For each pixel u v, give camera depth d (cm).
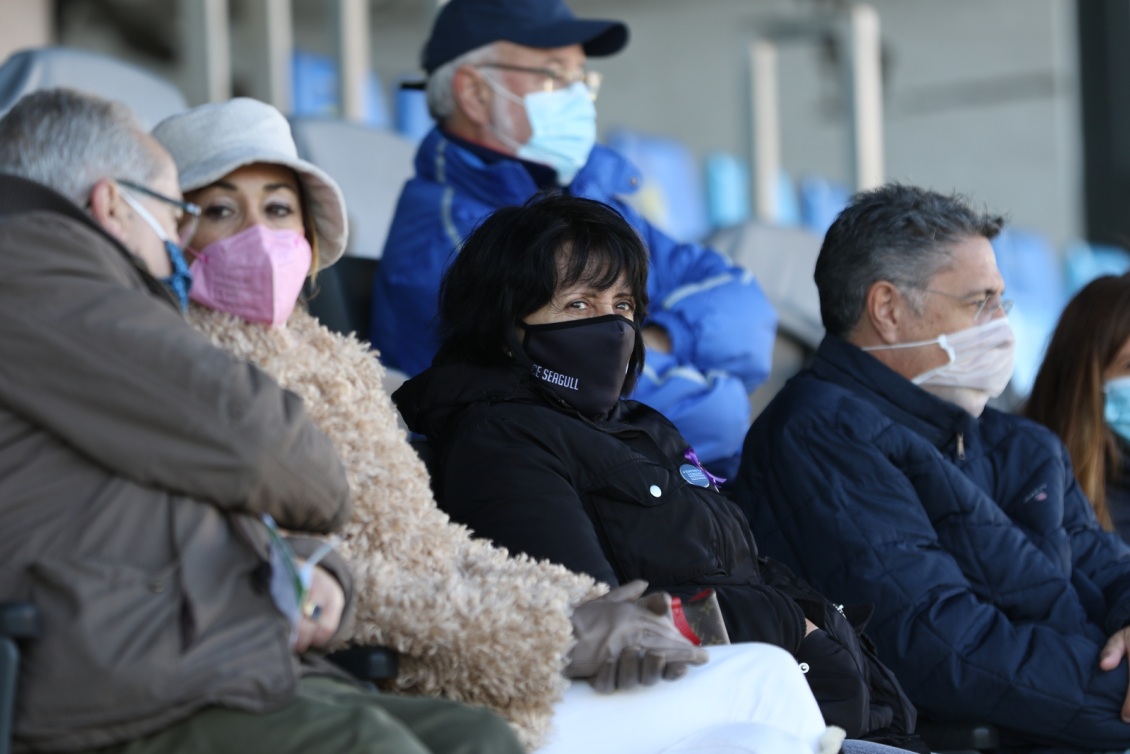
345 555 848
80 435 707
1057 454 1328
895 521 1182
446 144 1534
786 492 1216
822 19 2864
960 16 5819
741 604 984
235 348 870
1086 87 5669
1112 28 5594
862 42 2841
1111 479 1479
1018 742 1178
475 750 716
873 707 1057
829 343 1291
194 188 907
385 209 1931
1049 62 5725
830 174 5512
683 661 842
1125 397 1461
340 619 778
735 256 2136
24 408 709
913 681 1149
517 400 1020
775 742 806
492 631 813
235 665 688
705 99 5725
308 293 1019
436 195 1478
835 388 1248
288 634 709
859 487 1195
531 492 970
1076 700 1141
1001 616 1164
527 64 1553
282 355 878
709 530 1017
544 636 819
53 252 731
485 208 1473
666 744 838
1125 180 5588
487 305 1034
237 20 3809
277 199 924
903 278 1264
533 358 1029
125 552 696
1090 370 1457
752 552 1062
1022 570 1213
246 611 706
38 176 784
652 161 3619
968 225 1272
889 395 1255
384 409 909
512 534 959
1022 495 1298
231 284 881
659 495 1003
